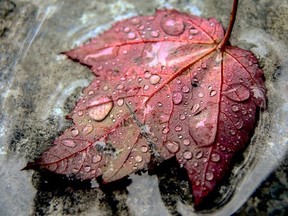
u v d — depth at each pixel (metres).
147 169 0.09
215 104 0.08
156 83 0.09
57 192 0.09
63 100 0.10
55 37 0.11
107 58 0.10
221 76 0.09
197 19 0.10
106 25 0.11
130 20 0.10
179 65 0.09
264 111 0.09
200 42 0.09
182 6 0.11
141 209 0.09
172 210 0.08
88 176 0.08
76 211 0.09
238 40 0.10
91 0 0.12
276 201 0.08
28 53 0.11
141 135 0.08
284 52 0.10
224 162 0.08
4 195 0.09
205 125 0.08
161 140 0.08
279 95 0.09
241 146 0.08
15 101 0.10
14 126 0.10
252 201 0.08
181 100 0.08
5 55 0.11
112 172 0.08
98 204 0.09
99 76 0.09
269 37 0.10
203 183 0.08
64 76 0.11
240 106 0.08
